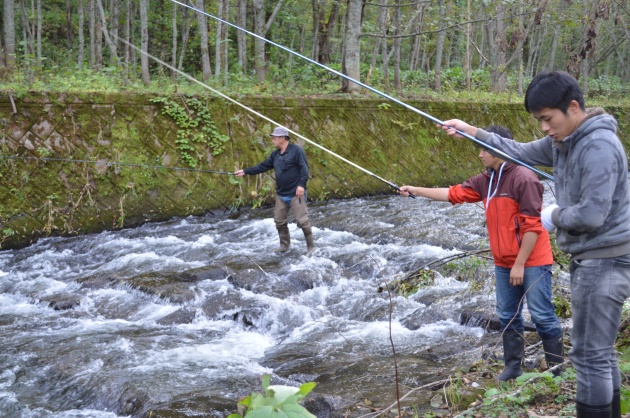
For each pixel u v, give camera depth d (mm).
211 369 5453
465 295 6973
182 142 12234
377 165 14938
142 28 14797
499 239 4234
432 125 16391
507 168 4156
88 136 11281
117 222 11297
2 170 10367
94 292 7824
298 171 8992
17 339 6250
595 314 2896
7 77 12570
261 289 7680
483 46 34000
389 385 4828
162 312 7105
